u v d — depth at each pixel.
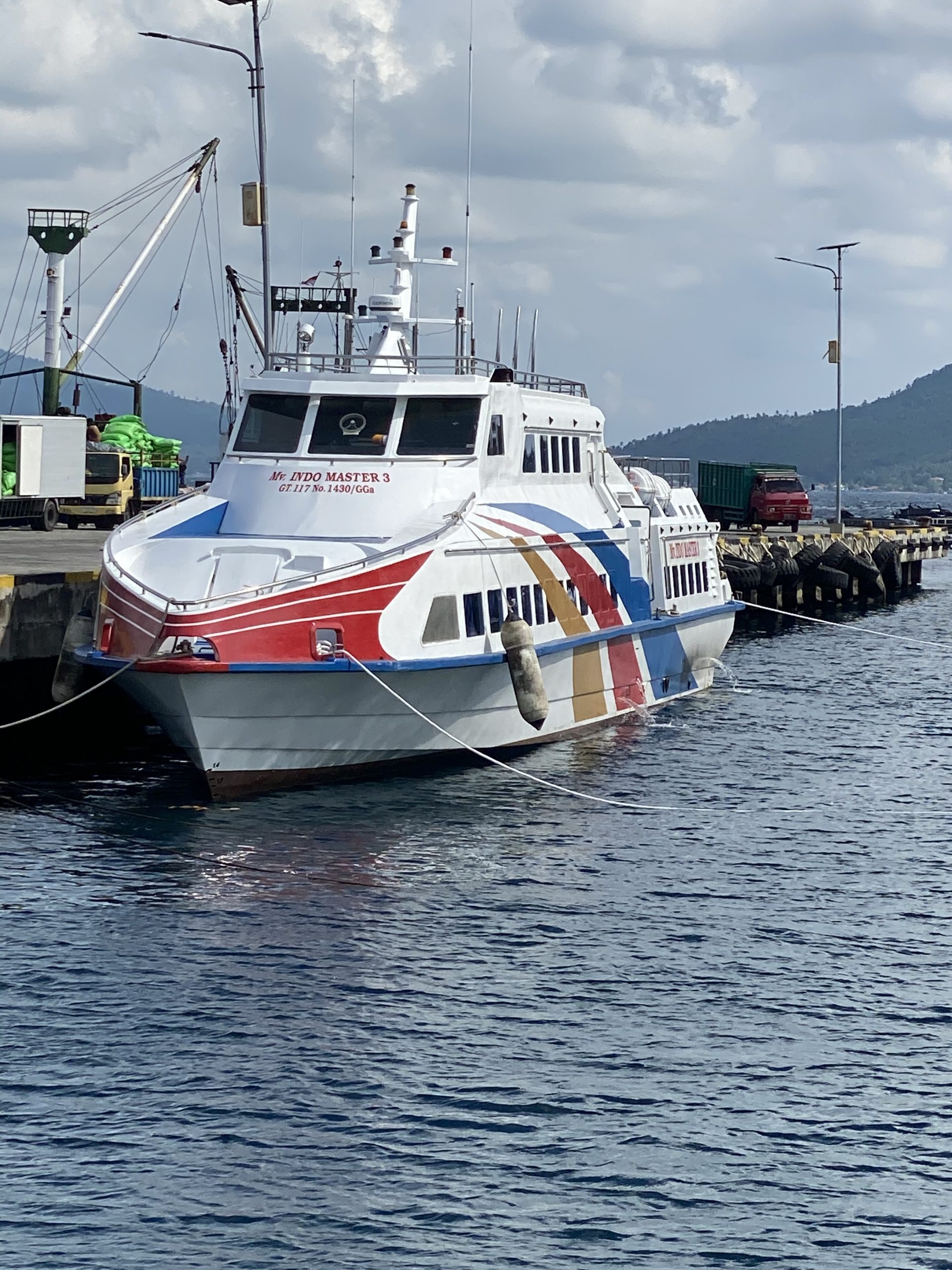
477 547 27.19
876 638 54.44
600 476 33.97
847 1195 14.53
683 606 36.69
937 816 27.30
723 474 79.69
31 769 28.83
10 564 34.47
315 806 25.94
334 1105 15.88
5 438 49.41
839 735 34.34
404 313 32.78
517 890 22.23
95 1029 17.42
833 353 83.00
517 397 29.95
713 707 37.25
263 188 38.38
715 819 26.50
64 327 70.25
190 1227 13.88
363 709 25.72
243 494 28.77
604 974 19.23
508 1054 17.03
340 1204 14.22
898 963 19.86
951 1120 15.84
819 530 82.25
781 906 21.98
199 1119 15.59
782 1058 17.06
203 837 24.23
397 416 28.78
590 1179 14.66
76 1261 13.40
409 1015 17.94
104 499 53.72
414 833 24.75
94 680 27.38
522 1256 13.55
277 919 20.83
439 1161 14.91
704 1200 14.39
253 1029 17.48
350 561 25.62
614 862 23.78
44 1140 15.16
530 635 26.98
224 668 23.86
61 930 20.31
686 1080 16.53
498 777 28.34
